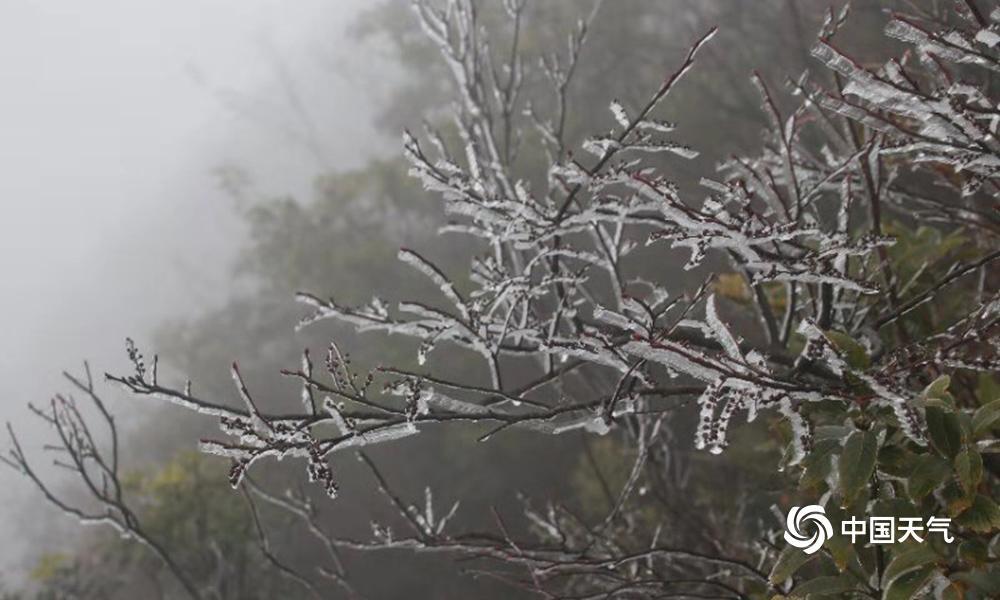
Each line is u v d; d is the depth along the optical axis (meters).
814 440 1.74
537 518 2.77
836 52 1.28
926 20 2.22
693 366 1.48
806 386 1.53
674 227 1.51
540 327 1.88
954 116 1.30
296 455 1.52
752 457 4.80
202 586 6.09
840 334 1.74
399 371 1.59
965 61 1.30
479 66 2.91
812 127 3.55
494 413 1.69
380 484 2.18
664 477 3.69
